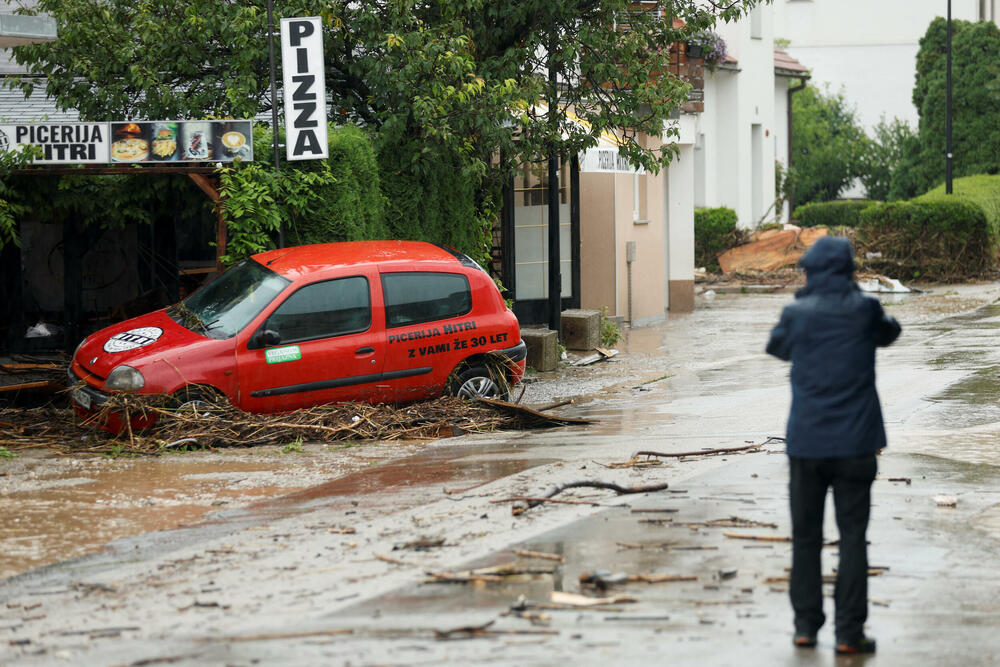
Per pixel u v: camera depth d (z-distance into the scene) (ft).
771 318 130.00
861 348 28.60
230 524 42.27
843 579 27.81
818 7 311.27
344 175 73.20
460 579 33.47
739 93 200.54
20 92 91.04
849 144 270.26
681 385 81.71
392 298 64.49
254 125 75.15
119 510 45.03
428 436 61.62
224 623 30.50
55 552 39.06
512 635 28.78
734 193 200.95
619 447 55.42
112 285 88.53
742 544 36.81
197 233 88.84
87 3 81.35
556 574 33.91
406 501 44.73
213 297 64.23
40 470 53.06
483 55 88.33
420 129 82.38
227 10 79.41
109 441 59.41
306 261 64.54
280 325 61.62
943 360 87.25
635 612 30.48
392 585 33.24
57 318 89.15
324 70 77.66
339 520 41.96
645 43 91.50
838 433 28.12
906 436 56.39
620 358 98.53
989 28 233.14
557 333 92.53
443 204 85.76
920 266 169.89
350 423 61.41
